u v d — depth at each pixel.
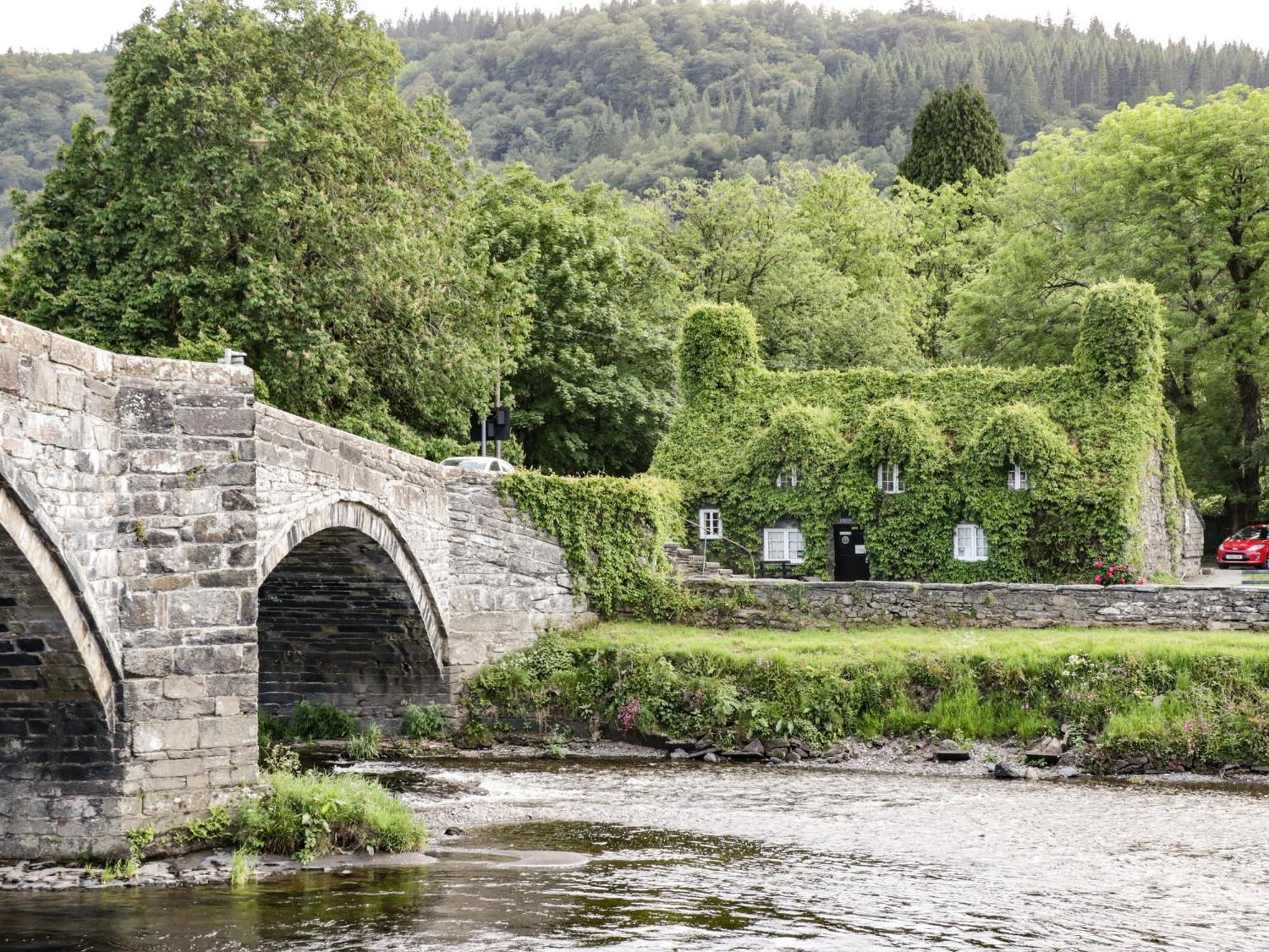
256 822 18.33
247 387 18.73
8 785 17.81
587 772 26.55
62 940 14.47
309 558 26.11
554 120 198.50
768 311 60.75
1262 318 50.28
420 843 19.41
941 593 33.84
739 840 20.12
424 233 38.16
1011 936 15.10
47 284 34.78
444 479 29.70
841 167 71.25
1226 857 19.22
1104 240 52.81
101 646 17.16
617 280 53.22
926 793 24.25
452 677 30.11
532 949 14.28
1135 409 41.66
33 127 123.75
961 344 56.22
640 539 34.75
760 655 29.59
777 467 44.44
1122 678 27.81
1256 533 50.75
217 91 33.59
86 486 16.77
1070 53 189.50
